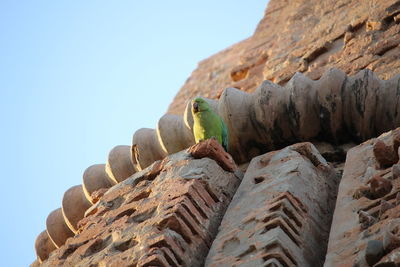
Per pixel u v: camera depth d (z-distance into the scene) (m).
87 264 9.39
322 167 10.08
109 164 13.28
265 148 12.60
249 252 8.12
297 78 12.23
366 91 11.49
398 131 9.46
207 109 12.22
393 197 7.88
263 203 9.06
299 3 23.06
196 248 8.89
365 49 15.91
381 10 16.98
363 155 9.46
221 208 9.80
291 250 8.02
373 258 6.68
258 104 12.30
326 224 9.03
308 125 11.98
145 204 10.03
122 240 9.40
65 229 14.09
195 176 10.03
